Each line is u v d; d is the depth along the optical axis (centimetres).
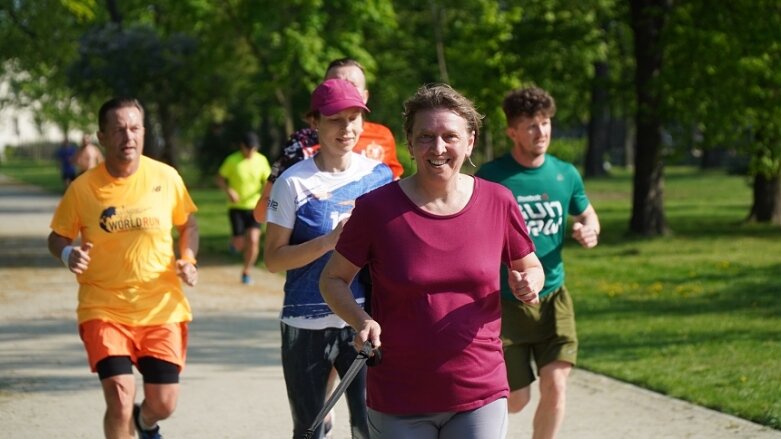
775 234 2439
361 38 2823
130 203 643
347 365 615
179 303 654
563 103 2748
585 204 703
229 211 1756
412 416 474
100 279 638
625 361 1075
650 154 2459
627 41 3222
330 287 485
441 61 3556
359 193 627
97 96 4303
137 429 670
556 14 2530
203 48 3319
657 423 827
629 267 1894
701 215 3045
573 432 805
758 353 1104
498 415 476
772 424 809
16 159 10131
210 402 904
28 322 1302
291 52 2639
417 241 468
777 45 2194
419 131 466
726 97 2238
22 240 2459
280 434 805
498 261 479
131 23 4369
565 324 681
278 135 5053
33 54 3181
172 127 4459
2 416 852
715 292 1573
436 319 467
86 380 981
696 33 2208
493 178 687
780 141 2319
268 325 1305
